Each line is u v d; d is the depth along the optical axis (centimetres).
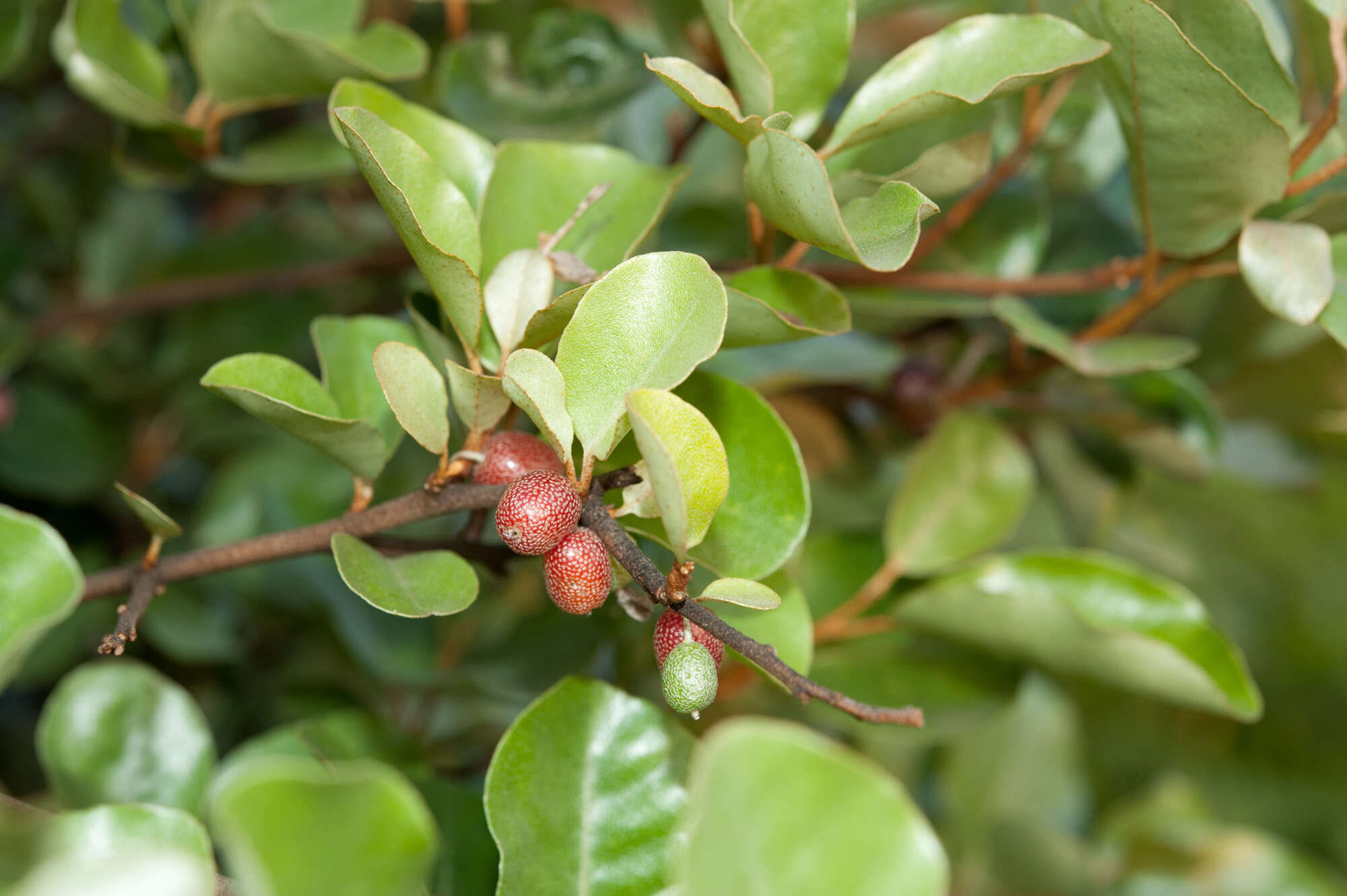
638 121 66
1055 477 66
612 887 40
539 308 41
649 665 52
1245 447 67
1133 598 49
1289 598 84
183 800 43
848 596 53
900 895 34
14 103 77
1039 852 69
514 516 37
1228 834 69
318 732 47
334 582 54
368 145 39
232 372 41
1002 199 55
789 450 42
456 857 44
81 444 70
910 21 74
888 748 67
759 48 44
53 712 43
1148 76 43
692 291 38
